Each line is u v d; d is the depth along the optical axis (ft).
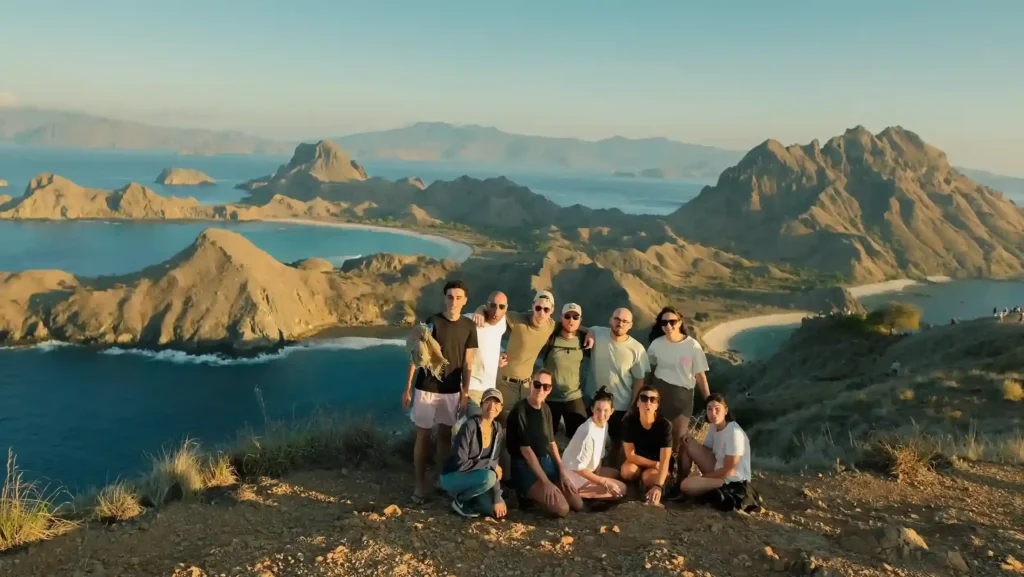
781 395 121.29
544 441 24.31
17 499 20.56
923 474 29.12
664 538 19.58
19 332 390.21
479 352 27.02
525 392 28.58
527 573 17.35
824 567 16.51
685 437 26.73
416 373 26.25
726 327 513.86
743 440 24.02
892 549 17.94
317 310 476.54
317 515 22.35
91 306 403.54
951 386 74.13
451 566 17.71
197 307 412.36
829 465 30.91
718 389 189.98
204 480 25.05
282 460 27.25
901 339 175.11
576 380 29.12
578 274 550.77
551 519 22.94
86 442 234.58
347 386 321.32
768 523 21.71
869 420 66.33
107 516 21.68
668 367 27.91
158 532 20.39
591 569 17.51
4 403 275.39
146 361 357.61
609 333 28.73
